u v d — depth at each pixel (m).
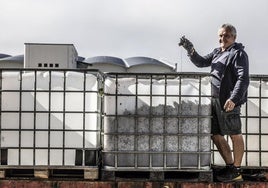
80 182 4.30
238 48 4.43
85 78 4.28
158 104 4.33
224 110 4.39
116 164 4.32
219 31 4.60
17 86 4.28
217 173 4.54
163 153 4.32
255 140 4.61
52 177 4.42
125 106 4.33
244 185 4.39
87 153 4.28
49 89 4.27
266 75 4.61
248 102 4.61
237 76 4.35
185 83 4.34
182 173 4.54
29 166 4.27
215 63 4.56
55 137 4.27
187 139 4.33
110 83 4.34
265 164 4.61
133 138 4.33
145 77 4.34
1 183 4.29
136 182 4.33
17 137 4.27
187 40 4.91
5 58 18.52
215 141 4.53
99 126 4.45
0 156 4.27
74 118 4.27
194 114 4.33
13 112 4.27
